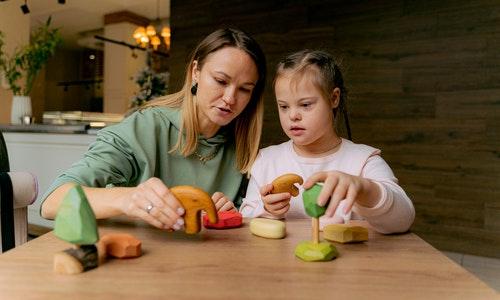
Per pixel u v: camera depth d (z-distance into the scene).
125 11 6.21
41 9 6.01
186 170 1.06
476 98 2.52
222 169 1.10
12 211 0.94
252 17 3.40
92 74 9.24
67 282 0.43
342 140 1.09
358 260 0.52
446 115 2.62
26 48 2.93
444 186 2.65
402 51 2.77
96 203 0.65
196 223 0.59
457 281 0.45
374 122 2.89
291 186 0.78
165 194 0.58
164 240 0.60
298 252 0.53
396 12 2.78
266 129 3.27
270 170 1.08
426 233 2.72
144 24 6.62
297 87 0.90
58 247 0.54
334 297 0.40
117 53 6.45
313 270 0.48
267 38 3.34
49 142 2.21
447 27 2.60
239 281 0.44
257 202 0.98
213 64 0.90
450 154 2.62
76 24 6.85
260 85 1.04
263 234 0.63
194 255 0.53
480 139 2.51
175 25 3.82
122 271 0.46
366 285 0.43
